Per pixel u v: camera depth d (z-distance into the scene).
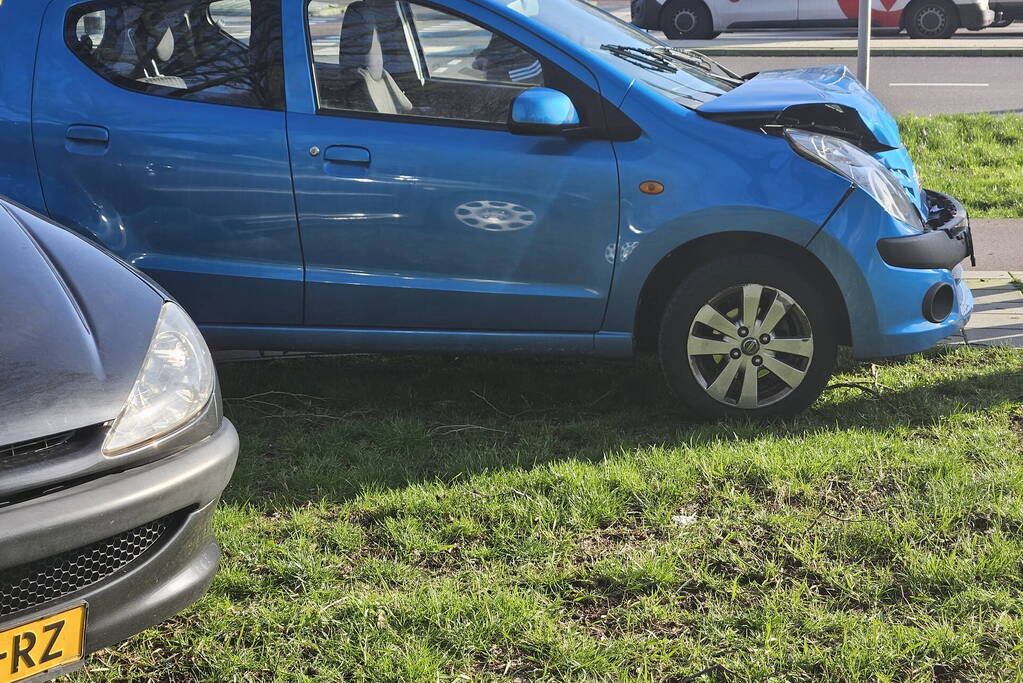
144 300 3.03
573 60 4.38
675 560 3.46
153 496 2.64
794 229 4.28
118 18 4.52
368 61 4.43
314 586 3.36
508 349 4.55
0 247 3.06
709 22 18.55
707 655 3.00
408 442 4.36
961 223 4.70
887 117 4.91
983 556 3.38
